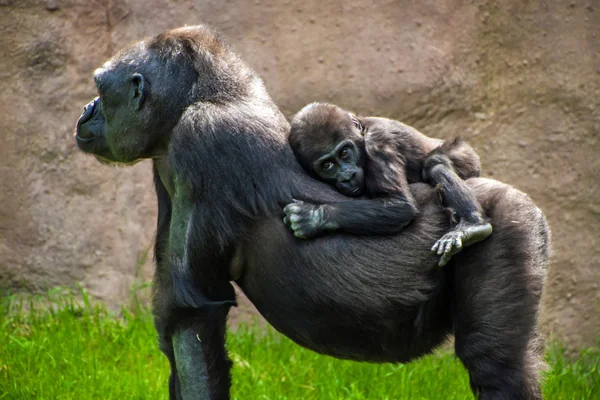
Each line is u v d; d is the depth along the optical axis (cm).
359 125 901
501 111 1409
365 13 1393
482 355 807
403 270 830
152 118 876
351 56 1395
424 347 870
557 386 1239
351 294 834
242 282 883
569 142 1413
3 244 1452
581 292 1409
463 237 798
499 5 1397
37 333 1322
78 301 1430
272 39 1409
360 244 835
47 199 1455
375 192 843
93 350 1292
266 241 846
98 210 1453
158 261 905
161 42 888
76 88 1462
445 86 1383
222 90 863
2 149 1455
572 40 1409
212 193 833
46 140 1458
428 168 870
